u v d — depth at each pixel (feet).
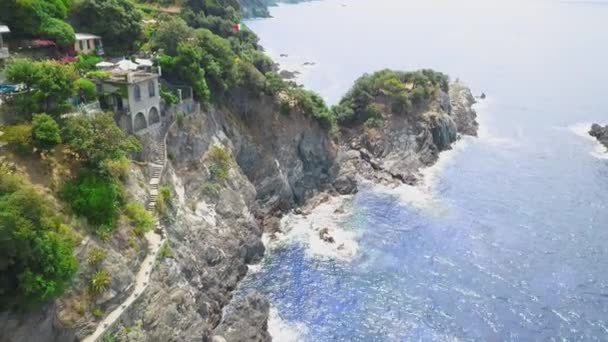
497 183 342.23
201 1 409.69
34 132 151.94
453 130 419.54
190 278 197.36
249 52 364.99
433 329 202.80
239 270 231.91
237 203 250.16
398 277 235.20
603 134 428.15
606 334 200.95
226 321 191.01
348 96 391.45
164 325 163.32
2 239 115.24
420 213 297.74
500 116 499.10
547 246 261.85
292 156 310.24
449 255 253.03
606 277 236.43
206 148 250.57
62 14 245.65
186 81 249.14
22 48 220.23
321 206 308.19
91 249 151.53
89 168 164.45
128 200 180.55
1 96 163.53
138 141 204.13
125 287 156.76
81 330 140.56
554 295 223.71
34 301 123.24
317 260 247.70
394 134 370.12
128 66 219.20
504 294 223.92
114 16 268.41
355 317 209.15
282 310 212.43
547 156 395.55
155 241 185.57
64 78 166.61
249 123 299.79
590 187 335.47
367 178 343.87
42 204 133.69
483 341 196.75
